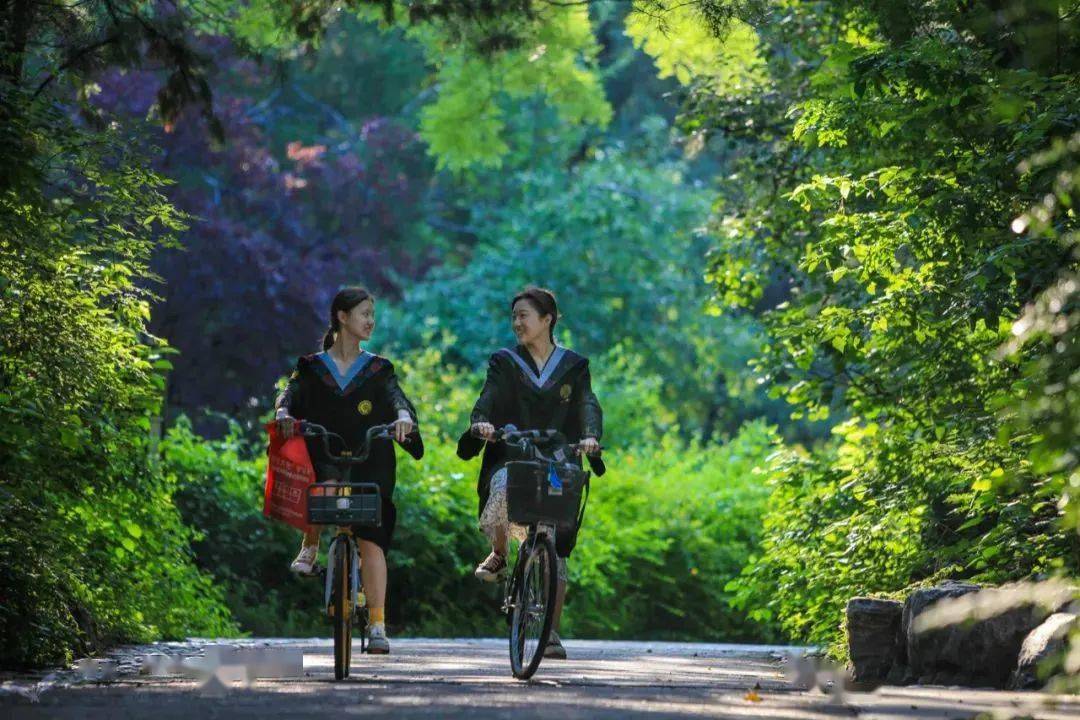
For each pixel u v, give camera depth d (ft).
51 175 72.33
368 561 60.44
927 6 73.72
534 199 261.44
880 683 61.98
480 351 236.02
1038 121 58.85
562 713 44.19
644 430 210.79
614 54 291.58
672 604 163.02
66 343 67.51
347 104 274.36
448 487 144.05
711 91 107.65
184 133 196.95
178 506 129.90
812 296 90.99
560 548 61.36
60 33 77.61
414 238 260.42
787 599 85.25
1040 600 54.24
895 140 71.05
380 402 61.00
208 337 192.44
